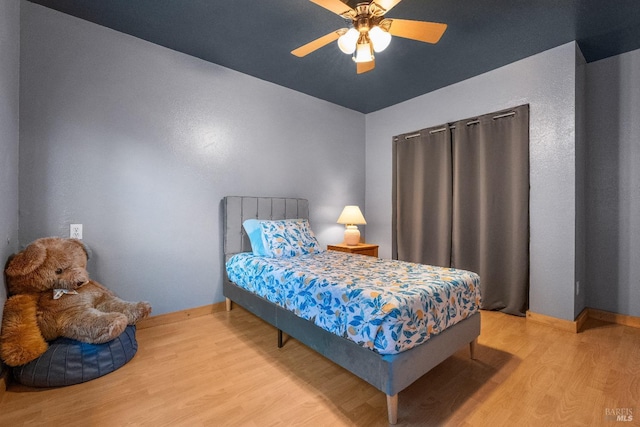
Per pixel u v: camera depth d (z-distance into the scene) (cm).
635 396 159
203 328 253
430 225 350
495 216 293
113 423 140
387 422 141
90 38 227
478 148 309
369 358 146
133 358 200
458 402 155
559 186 255
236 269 270
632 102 261
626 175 264
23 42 202
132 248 246
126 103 242
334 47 260
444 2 200
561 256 254
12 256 179
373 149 426
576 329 245
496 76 295
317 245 310
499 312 291
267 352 211
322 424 140
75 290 195
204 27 232
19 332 162
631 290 262
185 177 274
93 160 229
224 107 297
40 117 208
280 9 210
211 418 144
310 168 372
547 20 221
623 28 230
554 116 258
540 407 151
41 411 147
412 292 155
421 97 364
